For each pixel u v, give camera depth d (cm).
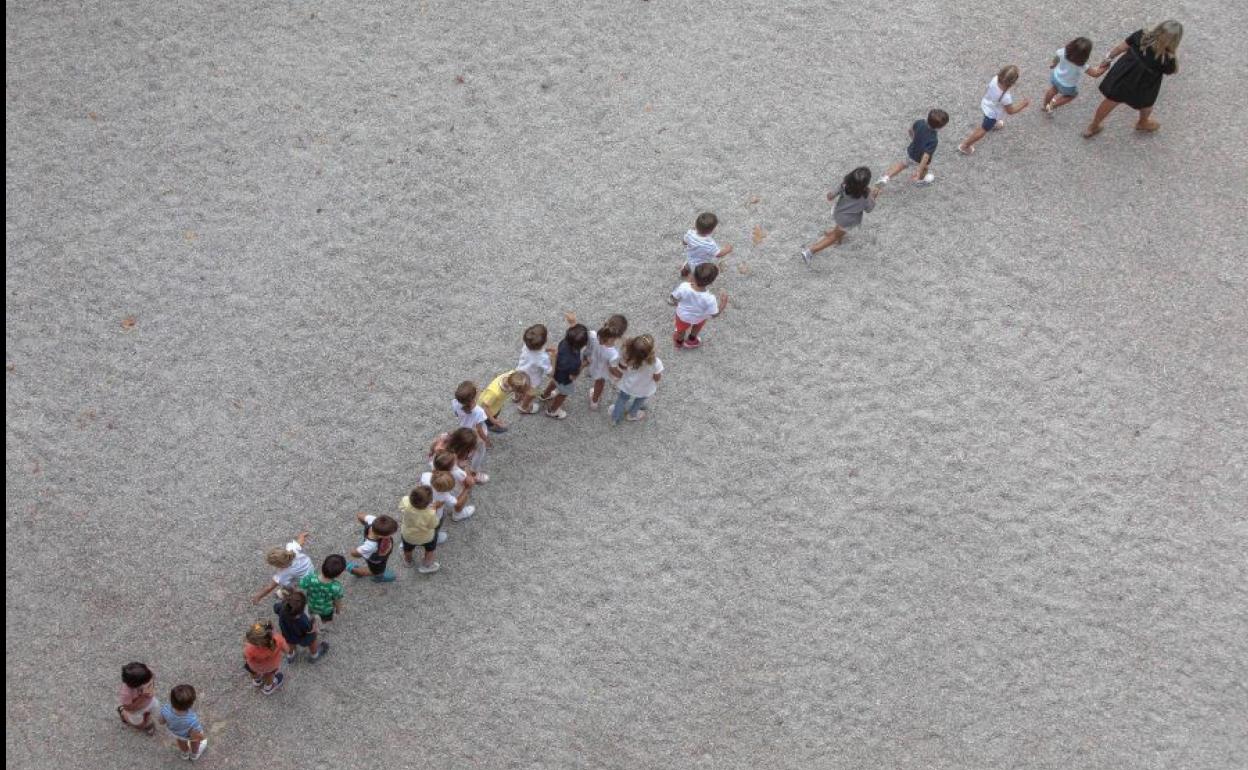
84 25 1514
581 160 1420
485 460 1198
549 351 1187
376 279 1322
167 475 1187
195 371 1253
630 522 1174
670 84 1488
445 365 1264
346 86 1474
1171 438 1239
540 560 1152
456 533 1165
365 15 1541
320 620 1090
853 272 1341
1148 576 1159
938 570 1157
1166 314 1322
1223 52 1522
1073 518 1190
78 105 1445
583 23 1543
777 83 1491
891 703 1090
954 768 1062
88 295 1300
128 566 1134
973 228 1377
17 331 1270
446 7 1542
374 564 1092
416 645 1105
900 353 1286
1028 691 1099
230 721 1063
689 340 1268
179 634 1102
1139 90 1357
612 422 1235
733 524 1176
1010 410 1252
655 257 1348
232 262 1330
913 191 1403
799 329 1299
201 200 1377
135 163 1402
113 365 1254
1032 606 1141
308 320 1292
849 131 1449
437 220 1368
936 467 1215
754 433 1230
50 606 1107
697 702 1085
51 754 1036
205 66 1485
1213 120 1466
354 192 1388
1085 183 1415
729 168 1417
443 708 1075
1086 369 1282
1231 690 1103
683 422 1236
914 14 1545
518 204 1382
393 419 1228
